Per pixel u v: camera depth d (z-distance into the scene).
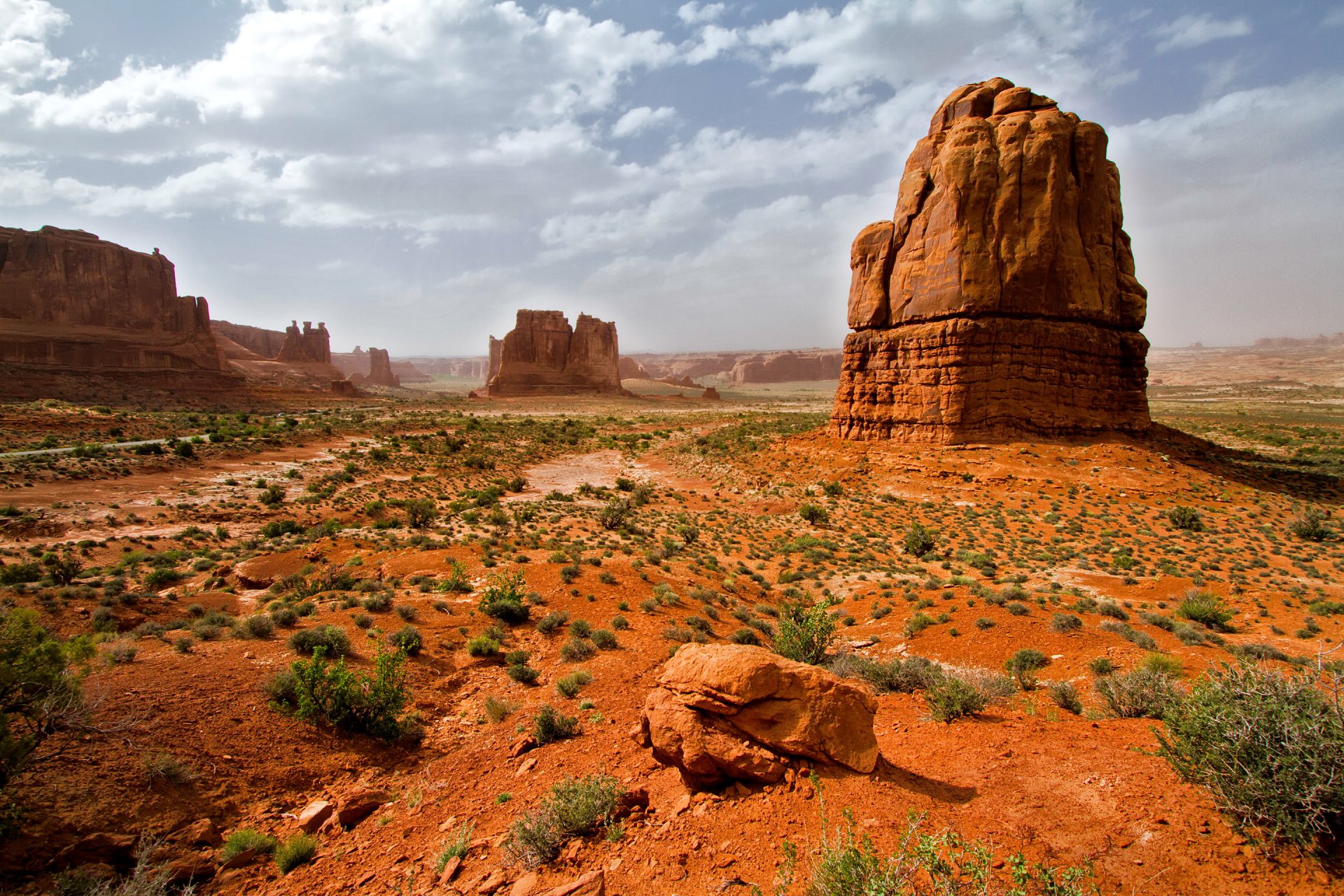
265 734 10.38
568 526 36.81
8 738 7.62
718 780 7.55
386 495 49.34
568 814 7.13
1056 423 45.59
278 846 8.13
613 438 90.75
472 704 12.95
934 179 49.78
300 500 44.72
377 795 9.31
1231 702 5.88
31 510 37.22
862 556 30.38
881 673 12.97
